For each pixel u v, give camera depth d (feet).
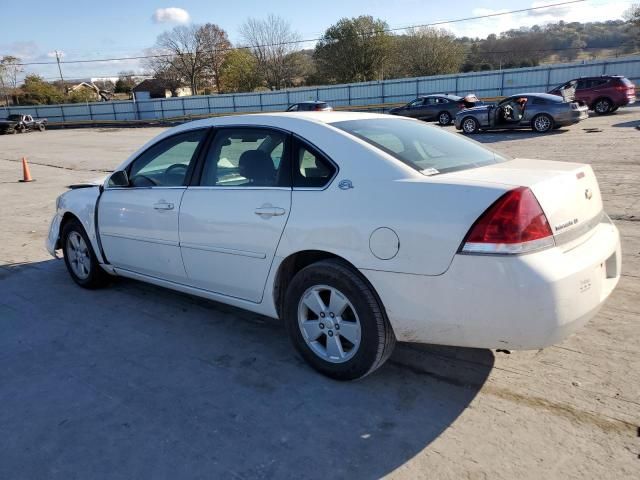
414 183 9.10
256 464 8.29
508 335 8.41
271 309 11.35
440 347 11.71
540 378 10.25
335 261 9.97
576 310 8.34
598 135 51.21
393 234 9.03
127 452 8.69
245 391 10.36
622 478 7.63
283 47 228.84
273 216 10.63
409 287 8.99
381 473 7.98
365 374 10.03
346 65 200.54
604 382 10.00
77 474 8.23
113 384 10.82
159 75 253.44
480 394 9.86
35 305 15.39
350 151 9.98
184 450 8.68
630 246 17.84
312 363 10.81
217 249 11.81
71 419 9.65
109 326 13.69
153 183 13.70
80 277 16.63
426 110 86.74
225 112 154.10
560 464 7.96
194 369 11.30
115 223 14.47
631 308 13.04
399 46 198.08
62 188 39.83
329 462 8.27
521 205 8.18
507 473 7.83
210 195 11.91
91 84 328.29
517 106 59.06
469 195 8.52
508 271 8.11
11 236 24.70
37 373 11.39
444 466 8.05
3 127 130.93
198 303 15.03
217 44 244.83
